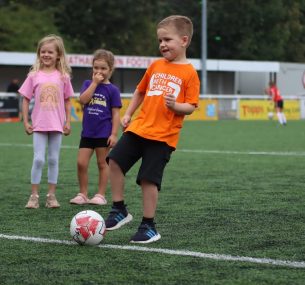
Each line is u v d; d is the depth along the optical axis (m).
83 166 12.45
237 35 96.56
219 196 13.20
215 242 8.80
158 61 9.09
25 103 12.07
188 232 9.51
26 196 13.51
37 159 11.87
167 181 15.70
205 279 6.98
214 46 96.62
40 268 7.48
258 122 50.16
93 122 12.35
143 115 8.88
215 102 56.44
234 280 6.94
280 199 12.77
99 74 12.20
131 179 16.27
